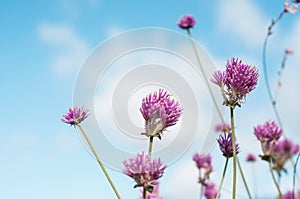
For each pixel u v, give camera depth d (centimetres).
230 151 47
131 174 40
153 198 46
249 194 50
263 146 49
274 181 48
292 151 49
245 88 45
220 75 46
